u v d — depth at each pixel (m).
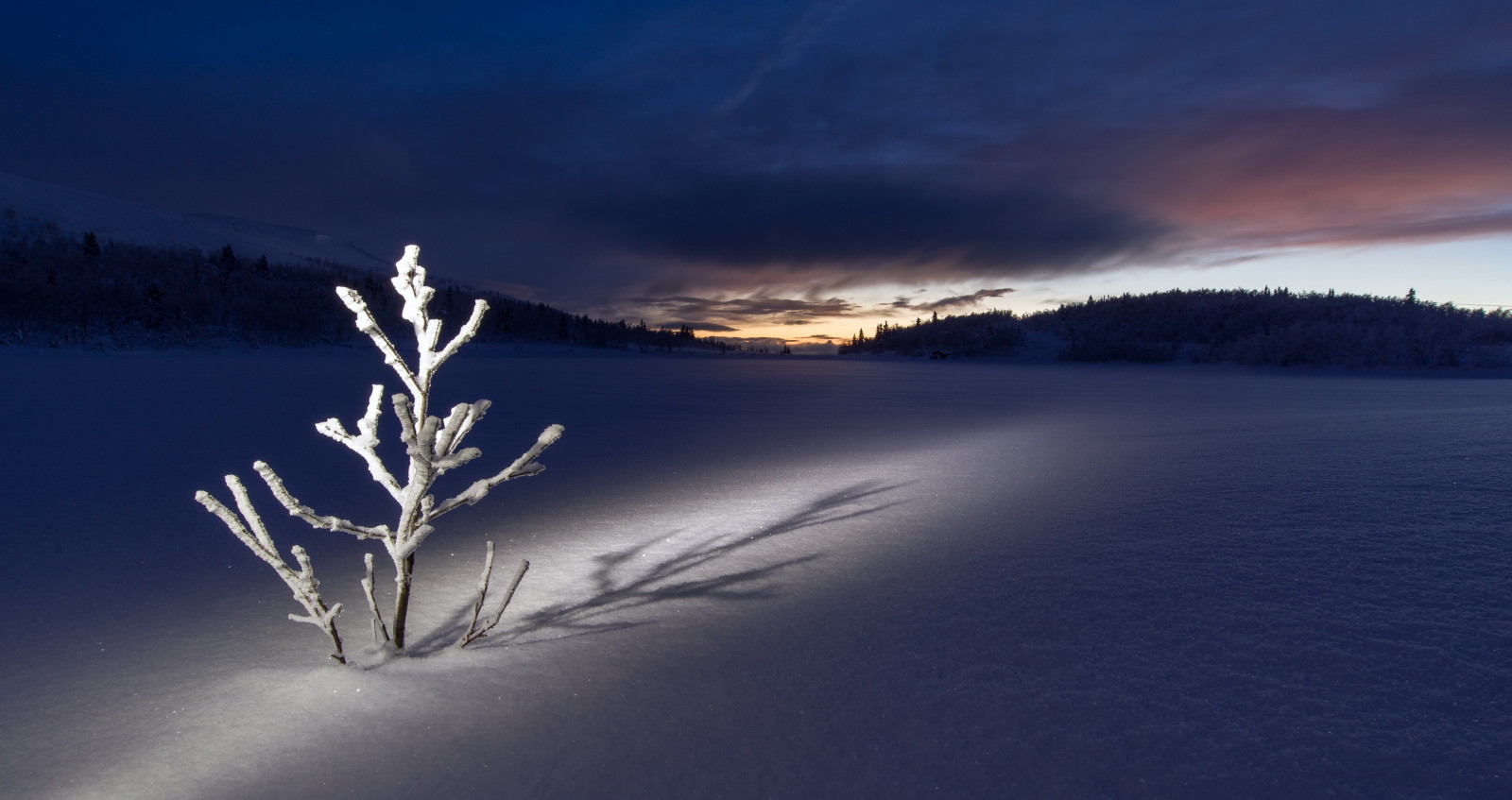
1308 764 1.74
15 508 5.57
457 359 71.00
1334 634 2.51
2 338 50.62
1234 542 3.80
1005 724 2.00
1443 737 1.84
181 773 1.87
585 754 1.92
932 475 6.96
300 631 2.93
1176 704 2.08
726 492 6.26
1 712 2.23
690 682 2.37
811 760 1.86
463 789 1.77
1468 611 2.65
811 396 22.05
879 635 2.74
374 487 6.84
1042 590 3.18
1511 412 12.16
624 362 81.50
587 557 4.10
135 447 9.23
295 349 68.31
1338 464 6.21
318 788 1.79
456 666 2.51
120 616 3.13
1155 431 10.96
